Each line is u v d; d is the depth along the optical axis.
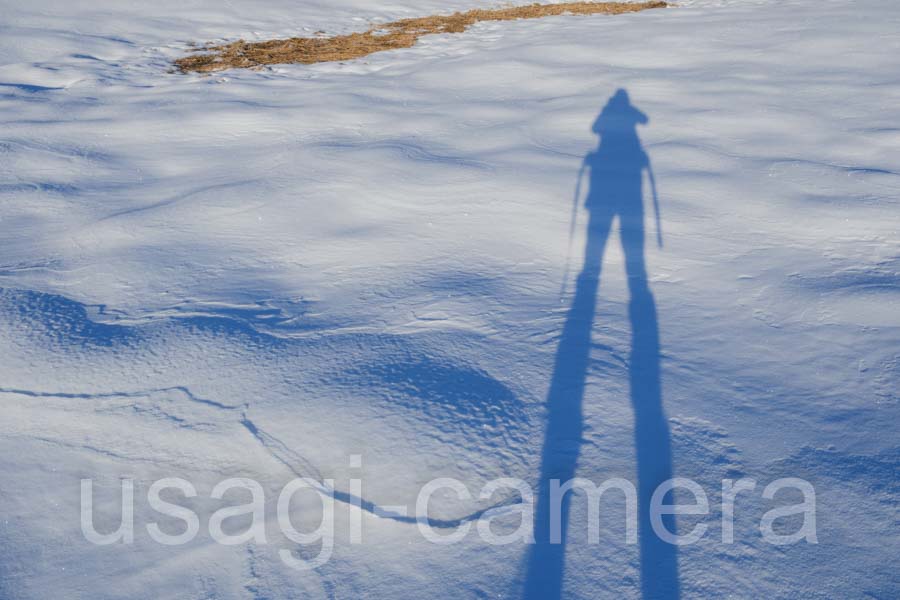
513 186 4.27
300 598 1.68
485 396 2.29
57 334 2.70
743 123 5.45
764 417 2.21
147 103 6.70
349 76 8.01
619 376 2.42
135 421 2.25
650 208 3.94
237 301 2.98
